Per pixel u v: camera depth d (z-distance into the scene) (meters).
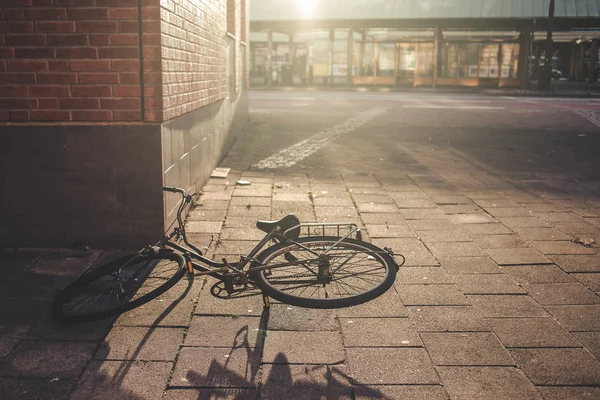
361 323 3.88
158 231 5.25
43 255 5.13
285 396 3.05
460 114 18.98
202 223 6.13
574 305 4.20
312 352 3.50
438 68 34.16
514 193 7.84
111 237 5.29
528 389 3.13
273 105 21.91
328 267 3.87
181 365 3.34
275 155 10.59
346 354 3.48
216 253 5.24
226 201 7.06
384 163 10.09
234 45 11.50
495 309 4.12
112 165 5.16
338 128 14.94
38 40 4.98
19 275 4.66
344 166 9.73
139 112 5.08
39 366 3.32
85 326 3.78
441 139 13.27
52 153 5.14
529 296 4.36
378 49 34.66
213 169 8.73
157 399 3.02
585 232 6.00
